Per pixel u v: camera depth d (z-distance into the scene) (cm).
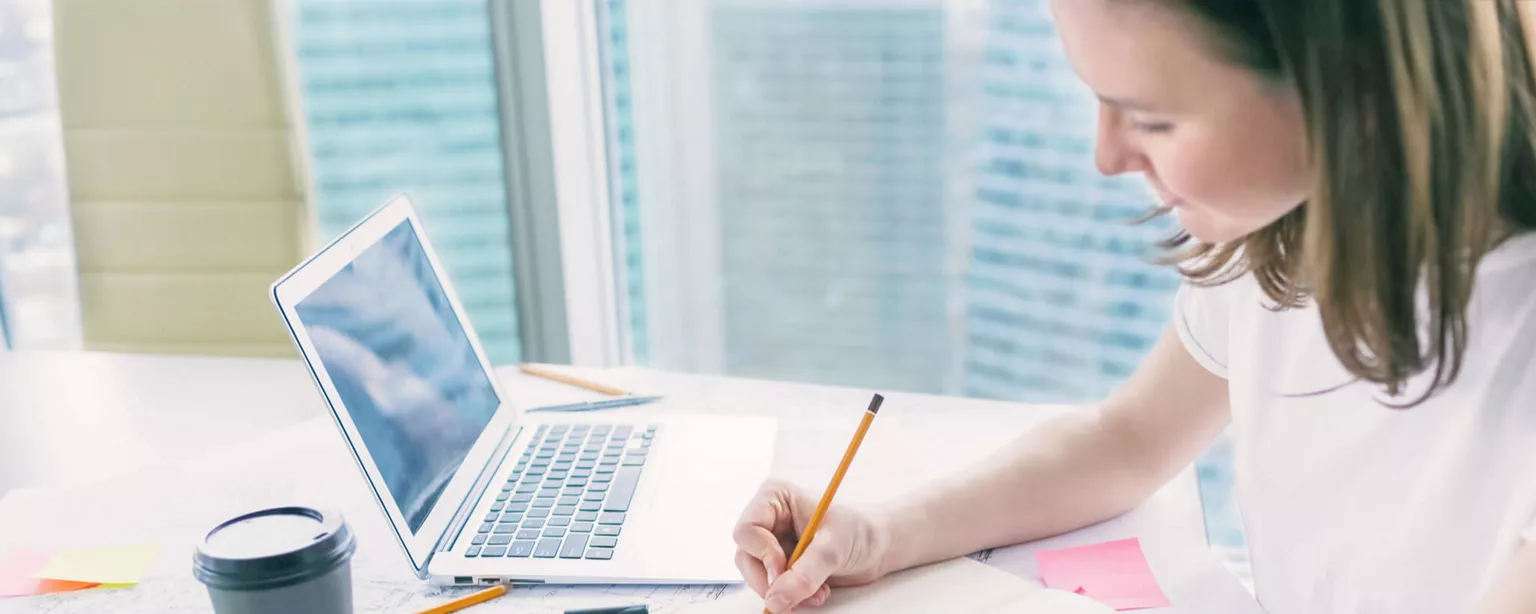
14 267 215
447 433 97
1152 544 92
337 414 82
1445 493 79
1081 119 246
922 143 262
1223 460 212
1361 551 86
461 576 86
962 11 248
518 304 223
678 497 97
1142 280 254
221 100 171
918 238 272
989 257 271
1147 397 102
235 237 174
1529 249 74
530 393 127
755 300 275
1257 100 64
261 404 130
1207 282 94
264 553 73
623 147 235
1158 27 63
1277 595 94
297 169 172
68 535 97
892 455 108
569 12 204
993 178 262
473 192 249
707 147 255
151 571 91
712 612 82
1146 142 69
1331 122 63
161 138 172
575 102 209
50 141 209
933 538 89
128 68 171
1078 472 96
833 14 252
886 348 290
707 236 262
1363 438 85
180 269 175
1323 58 62
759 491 89
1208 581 87
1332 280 67
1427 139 63
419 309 102
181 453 116
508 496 98
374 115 247
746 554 85
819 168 266
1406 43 62
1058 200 256
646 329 256
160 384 137
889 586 86
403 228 106
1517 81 70
